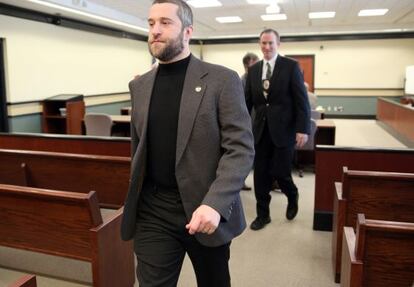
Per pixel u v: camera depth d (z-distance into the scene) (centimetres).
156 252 130
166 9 123
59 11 721
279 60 285
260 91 287
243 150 122
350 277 153
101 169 272
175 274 134
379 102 1034
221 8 852
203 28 1181
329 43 1205
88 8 744
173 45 124
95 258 184
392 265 153
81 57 851
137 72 1115
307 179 487
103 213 283
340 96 1226
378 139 817
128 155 347
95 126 567
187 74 128
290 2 796
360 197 223
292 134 294
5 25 643
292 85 283
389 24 1109
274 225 328
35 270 253
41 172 291
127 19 895
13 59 663
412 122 686
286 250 282
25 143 377
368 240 151
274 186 429
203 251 132
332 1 789
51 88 759
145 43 1152
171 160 129
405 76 1152
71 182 284
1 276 245
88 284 236
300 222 335
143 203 137
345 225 227
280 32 1191
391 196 220
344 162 310
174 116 128
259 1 782
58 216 185
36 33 712
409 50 1162
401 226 145
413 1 793
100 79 930
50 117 735
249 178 483
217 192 116
